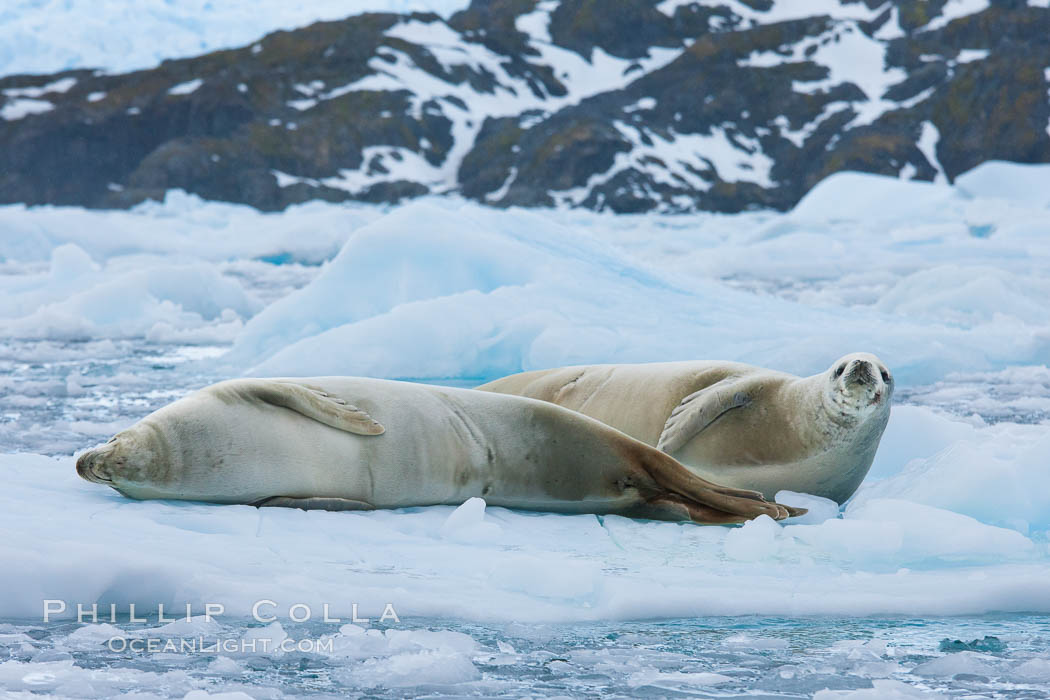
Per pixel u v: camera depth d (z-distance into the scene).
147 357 32.03
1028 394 24.80
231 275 61.81
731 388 15.81
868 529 12.46
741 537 12.45
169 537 11.74
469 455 14.61
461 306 28.30
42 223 67.81
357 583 10.76
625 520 14.39
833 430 14.84
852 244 72.19
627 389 17.31
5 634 9.59
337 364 26.69
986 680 8.56
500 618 10.13
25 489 13.73
